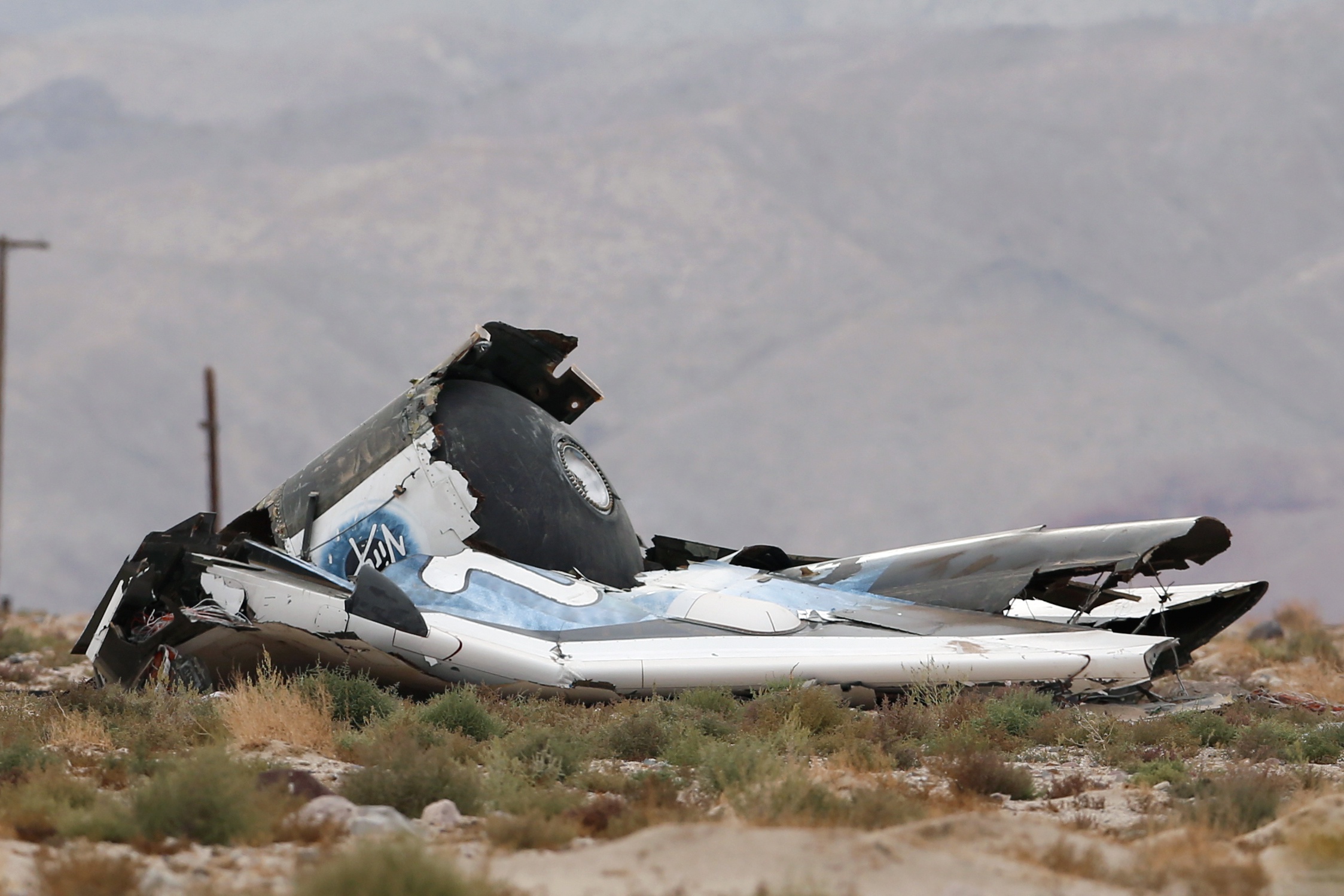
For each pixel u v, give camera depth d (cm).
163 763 3781
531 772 4072
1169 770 4166
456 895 2583
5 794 3478
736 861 2808
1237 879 2808
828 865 2777
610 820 3334
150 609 6481
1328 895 2759
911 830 3070
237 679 5938
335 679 5181
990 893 2644
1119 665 5831
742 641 6034
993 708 5200
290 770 3612
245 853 3039
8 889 2658
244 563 6362
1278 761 4638
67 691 5272
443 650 5747
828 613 6381
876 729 4962
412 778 3612
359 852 2667
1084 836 3269
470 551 6519
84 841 3105
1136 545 6356
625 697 5734
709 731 4891
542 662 5750
